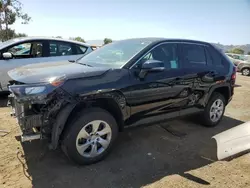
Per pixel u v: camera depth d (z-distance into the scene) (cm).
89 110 339
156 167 353
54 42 726
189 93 452
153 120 413
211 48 511
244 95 895
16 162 348
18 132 446
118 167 348
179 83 428
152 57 404
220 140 409
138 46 414
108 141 361
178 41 454
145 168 348
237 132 410
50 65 392
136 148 410
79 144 337
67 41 746
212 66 498
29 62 684
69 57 733
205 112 507
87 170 337
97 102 350
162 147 418
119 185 307
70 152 332
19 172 325
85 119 332
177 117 454
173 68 427
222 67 517
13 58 677
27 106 306
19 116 311
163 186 306
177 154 395
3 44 691
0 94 691
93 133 346
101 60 416
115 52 422
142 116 394
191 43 474
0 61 657
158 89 398
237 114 641
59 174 325
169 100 421
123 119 370
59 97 308
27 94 294
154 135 468
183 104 451
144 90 380
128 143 428
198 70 462
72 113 334
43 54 708
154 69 378
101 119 346
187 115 474
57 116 313
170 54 433
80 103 330
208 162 371
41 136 317
